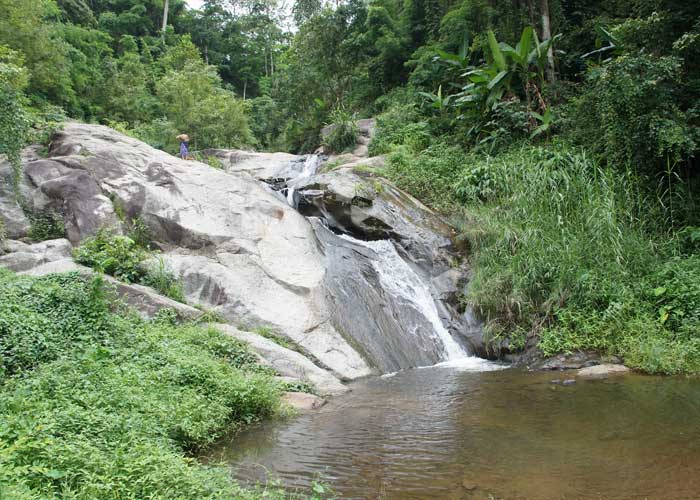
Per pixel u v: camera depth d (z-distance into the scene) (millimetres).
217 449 5465
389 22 25641
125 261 9844
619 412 6375
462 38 19156
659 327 9227
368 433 5910
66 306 7613
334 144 20953
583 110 13398
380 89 26297
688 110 11273
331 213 12938
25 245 9938
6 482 3148
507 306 10258
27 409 4609
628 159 11500
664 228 11539
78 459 3695
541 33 17719
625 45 12750
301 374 8055
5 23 20312
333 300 10312
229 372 7070
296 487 4473
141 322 8305
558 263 10305
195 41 48469
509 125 15203
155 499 3502
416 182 14164
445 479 4617
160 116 29312
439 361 10156
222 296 9648
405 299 11062
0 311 6832
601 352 9211
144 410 5254
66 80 24172
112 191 10938
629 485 4387
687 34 10961
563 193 11562
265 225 11594
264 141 34938
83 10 36781
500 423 6141
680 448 5145
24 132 10773
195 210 11211
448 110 18594
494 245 11312
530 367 9250
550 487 4398
